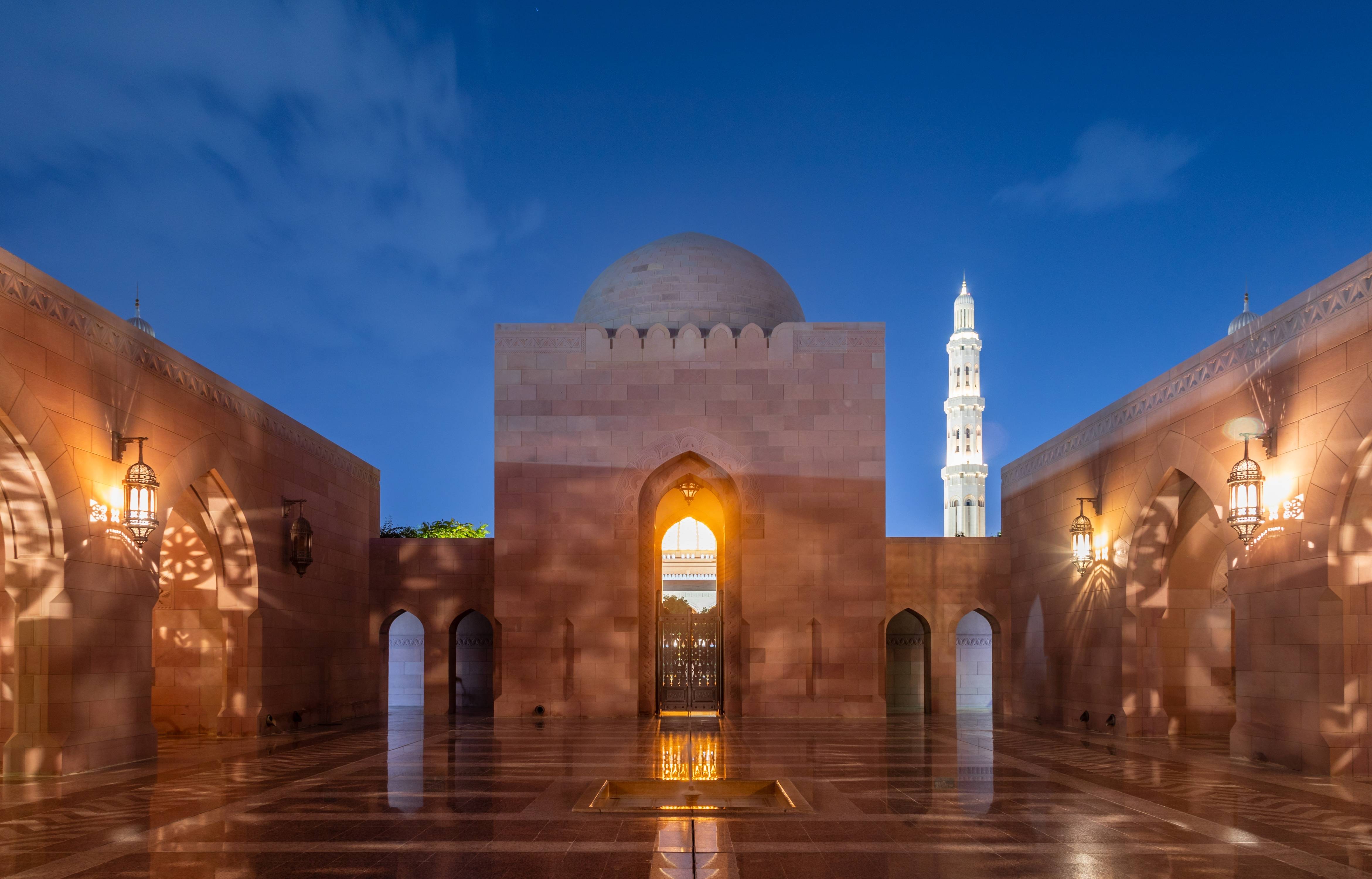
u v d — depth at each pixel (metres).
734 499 21.50
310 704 19.98
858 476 21.23
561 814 9.45
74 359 12.67
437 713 23.53
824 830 8.64
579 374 21.53
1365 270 11.30
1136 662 17.11
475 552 23.94
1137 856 7.73
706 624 24.28
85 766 12.59
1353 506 11.77
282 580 18.88
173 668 17.70
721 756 14.13
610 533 21.16
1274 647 13.07
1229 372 14.13
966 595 23.92
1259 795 10.62
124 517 13.63
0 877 7.16
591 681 20.86
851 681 20.78
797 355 21.53
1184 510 16.56
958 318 71.44
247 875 7.18
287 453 19.22
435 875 7.14
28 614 12.23
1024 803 10.10
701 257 23.58
